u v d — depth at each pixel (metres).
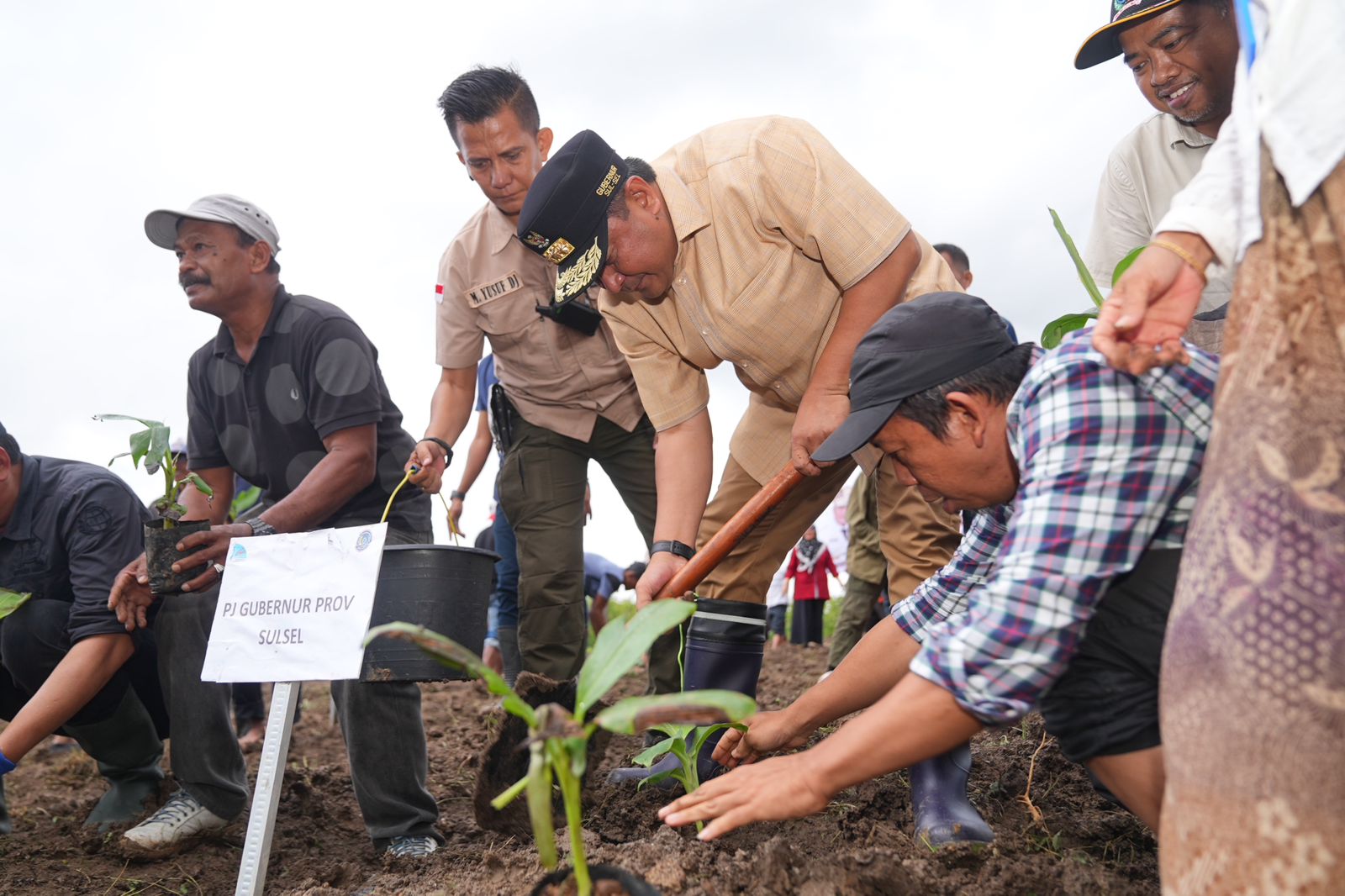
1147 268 1.42
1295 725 1.18
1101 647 1.69
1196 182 1.47
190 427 3.48
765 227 2.67
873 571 5.41
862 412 1.80
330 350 3.09
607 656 1.56
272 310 3.21
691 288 2.73
